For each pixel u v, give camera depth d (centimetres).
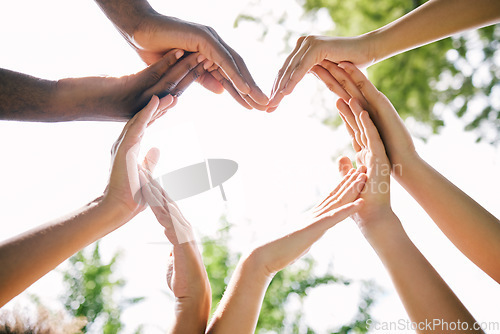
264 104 78
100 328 193
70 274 197
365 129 75
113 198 71
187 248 71
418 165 74
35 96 75
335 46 78
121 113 79
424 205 73
